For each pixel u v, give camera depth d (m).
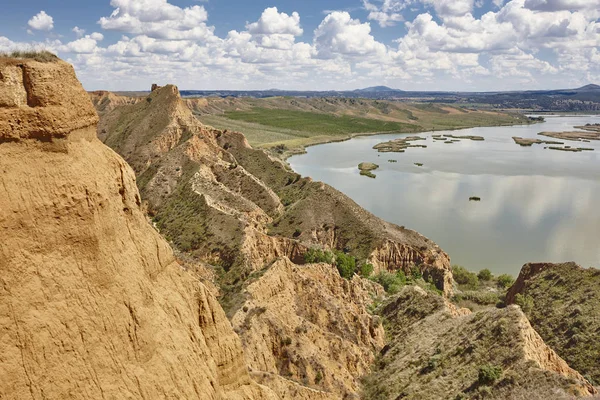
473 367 39.72
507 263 89.69
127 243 22.14
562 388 33.31
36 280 17.66
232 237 75.75
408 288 63.09
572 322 58.81
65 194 19.02
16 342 16.66
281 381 35.69
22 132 18.53
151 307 21.98
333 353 46.06
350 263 81.25
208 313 27.09
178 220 88.44
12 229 17.45
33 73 18.97
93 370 18.20
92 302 18.97
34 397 16.56
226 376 27.19
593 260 88.69
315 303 51.94
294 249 82.06
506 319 42.25
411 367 45.28
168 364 21.22
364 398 43.56
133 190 24.64
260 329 42.09
